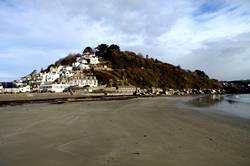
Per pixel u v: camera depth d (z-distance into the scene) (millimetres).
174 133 16188
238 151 11695
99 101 60438
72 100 63000
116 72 160250
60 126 18781
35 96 82562
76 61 177375
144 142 13484
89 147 12344
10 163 9789
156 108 38375
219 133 16438
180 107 41531
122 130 17281
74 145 12727
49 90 120188
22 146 12422
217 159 10430
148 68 187875
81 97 83375
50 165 9562
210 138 14648
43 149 11875
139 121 22125
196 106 44875
